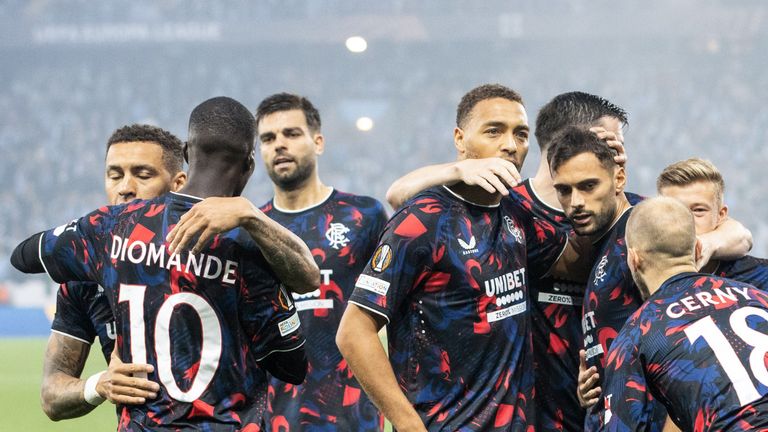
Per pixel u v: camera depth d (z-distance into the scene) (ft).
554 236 34.37
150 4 377.09
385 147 345.51
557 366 35.19
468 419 30.83
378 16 374.63
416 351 31.58
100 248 28.96
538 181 36.91
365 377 30.66
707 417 26.91
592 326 33.55
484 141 33.14
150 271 27.99
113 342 32.37
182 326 27.58
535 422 32.32
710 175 37.09
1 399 108.78
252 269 28.22
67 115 353.72
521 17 373.20
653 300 28.94
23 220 299.79
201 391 27.40
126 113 362.94
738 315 27.96
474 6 377.30
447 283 31.37
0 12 374.22
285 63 385.09
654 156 328.08
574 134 31.89
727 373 26.96
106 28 375.66
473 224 31.96
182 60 384.88
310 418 44.75
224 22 375.45
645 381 28.09
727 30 366.43
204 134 28.89
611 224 33.78
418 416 30.50
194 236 27.73
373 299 30.71
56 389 31.37
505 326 31.76
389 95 373.40
